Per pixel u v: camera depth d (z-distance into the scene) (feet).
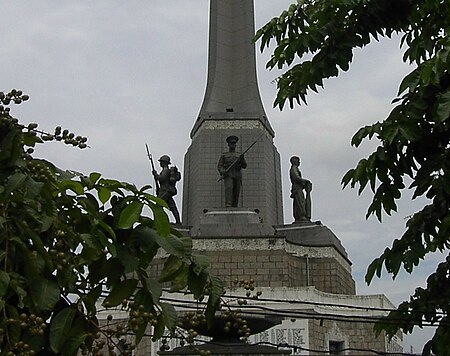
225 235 122.52
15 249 23.43
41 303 22.82
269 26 43.06
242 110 145.59
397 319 40.22
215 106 145.59
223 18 153.17
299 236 129.49
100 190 25.40
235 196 129.29
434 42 40.42
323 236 128.06
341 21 42.47
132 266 24.76
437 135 37.60
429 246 38.06
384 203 38.19
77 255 24.90
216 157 140.36
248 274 120.26
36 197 24.08
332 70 42.42
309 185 135.23
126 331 25.12
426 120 37.37
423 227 37.73
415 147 37.86
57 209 25.16
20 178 23.72
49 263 23.34
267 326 45.27
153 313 24.95
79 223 25.49
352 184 37.86
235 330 42.19
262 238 122.42
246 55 149.89
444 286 39.19
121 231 25.48
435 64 33.37
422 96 36.29
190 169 144.46
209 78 149.79
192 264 25.62
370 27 42.24
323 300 110.22
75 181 25.48
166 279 25.66
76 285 24.89
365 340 111.65
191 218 138.72
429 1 40.29
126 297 25.03
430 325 39.93
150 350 99.19
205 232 123.03
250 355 42.06
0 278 21.95
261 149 141.49
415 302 39.81
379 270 37.99
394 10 41.81
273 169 144.56
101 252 24.66
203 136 142.00
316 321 107.55
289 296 108.78
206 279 25.67
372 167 37.27
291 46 42.63
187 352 41.75
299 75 42.86
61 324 23.22
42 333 22.50
